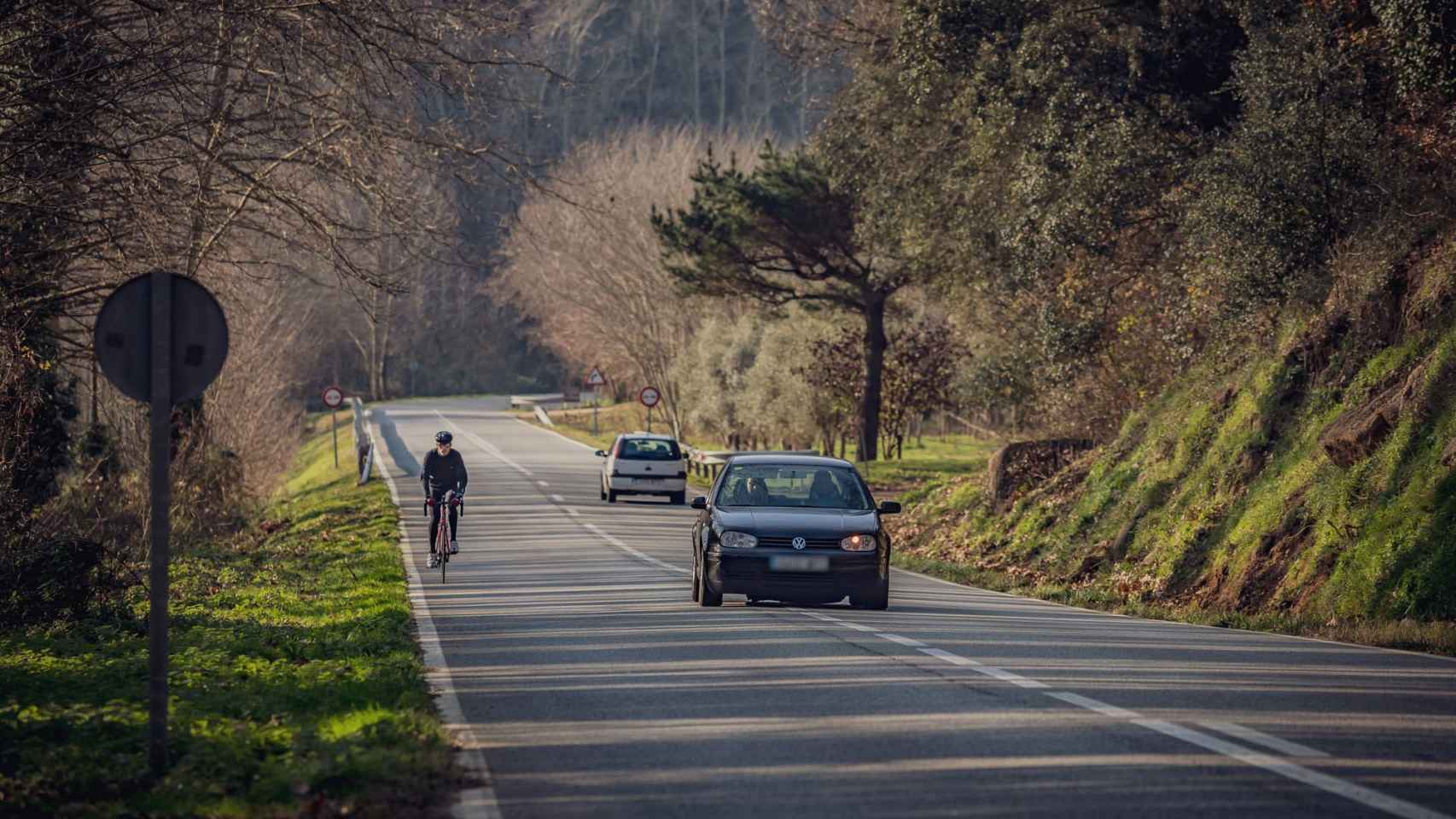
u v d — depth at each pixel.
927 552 108.38
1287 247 80.00
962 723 33.38
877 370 189.50
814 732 32.53
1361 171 78.12
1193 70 97.62
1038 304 119.81
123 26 60.19
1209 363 91.06
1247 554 69.94
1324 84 80.75
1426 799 25.66
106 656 47.94
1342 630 52.81
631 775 28.67
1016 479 107.00
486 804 26.39
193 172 71.62
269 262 83.94
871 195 137.50
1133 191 96.00
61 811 25.94
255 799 26.66
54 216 64.44
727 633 51.09
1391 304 74.19
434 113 75.94
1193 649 47.28
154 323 29.03
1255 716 33.97
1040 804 25.58
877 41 135.00
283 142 71.88
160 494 29.25
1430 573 56.22
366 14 65.44
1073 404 118.25
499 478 187.38
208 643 50.75
